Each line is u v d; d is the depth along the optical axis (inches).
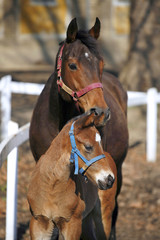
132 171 493.7
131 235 357.4
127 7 1015.6
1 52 974.4
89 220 275.4
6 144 276.4
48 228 237.8
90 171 218.1
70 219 234.5
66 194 229.8
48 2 992.2
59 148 227.8
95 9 1000.9
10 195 300.7
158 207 412.5
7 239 300.2
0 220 342.0
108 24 1011.9
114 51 1018.1
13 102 612.7
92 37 251.9
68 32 248.5
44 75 813.9
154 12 669.9
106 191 270.5
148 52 671.1
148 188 453.7
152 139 530.6
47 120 269.6
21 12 979.3
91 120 217.6
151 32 671.1
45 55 999.0
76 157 218.8
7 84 465.7
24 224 349.1
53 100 262.5
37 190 231.5
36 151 280.4
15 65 977.5
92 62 243.1
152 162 526.3
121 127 303.3
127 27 1022.4
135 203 418.0
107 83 330.0
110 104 299.3
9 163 303.0
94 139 217.5
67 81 249.4
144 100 534.0
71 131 222.2
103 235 276.2
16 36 983.0
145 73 670.5
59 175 225.9
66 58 247.6
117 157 302.8
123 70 694.5
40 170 231.5
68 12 997.8
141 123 617.0
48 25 997.2
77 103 252.4
